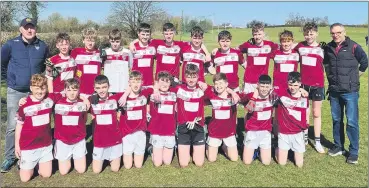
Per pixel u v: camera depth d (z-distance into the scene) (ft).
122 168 18.60
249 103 18.90
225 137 19.22
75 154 17.69
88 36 20.35
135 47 21.72
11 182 16.79
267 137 19.04
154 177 17.40
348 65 19.04
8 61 18.43
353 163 19.15
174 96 18.75
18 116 16.74
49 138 17.39
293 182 16.88
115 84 21.40
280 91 19.02
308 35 20.76
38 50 18.67
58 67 20.01
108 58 21.18
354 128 19.06
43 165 17.16
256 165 19.06
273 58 22.02
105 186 16.35
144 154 20.44
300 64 21.49
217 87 18.80
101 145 17.56
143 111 18.57
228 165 19.03
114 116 17.83
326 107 32.35
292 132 18.74
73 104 17.43
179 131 18.67
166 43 22.06
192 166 18.90
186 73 18.72
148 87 19.26
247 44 22.44
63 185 16.47
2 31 59.57
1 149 20.77
